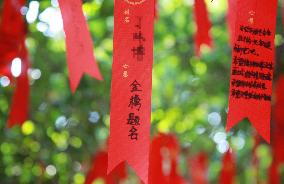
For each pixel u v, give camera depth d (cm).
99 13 246
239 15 108
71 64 111
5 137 229
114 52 105
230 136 251
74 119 235
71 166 235
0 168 231
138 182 235
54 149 234
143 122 104
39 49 232
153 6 106
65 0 111
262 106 106
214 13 265
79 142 236
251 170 250
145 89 104
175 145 168
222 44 254
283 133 185
